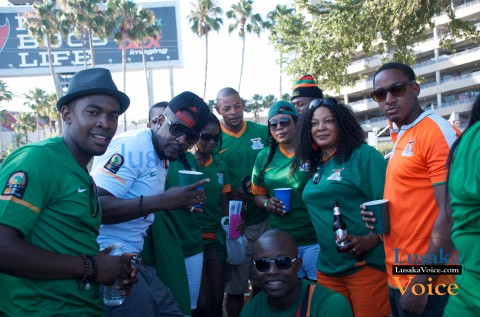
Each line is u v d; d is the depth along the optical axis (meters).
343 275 3.78
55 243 2.40
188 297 4.22
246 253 5.52
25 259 2.23
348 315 2.82
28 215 2.24
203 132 4.91
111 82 2.63
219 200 5.25
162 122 3.54
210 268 5.12
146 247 4.15
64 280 2.41
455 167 2.21
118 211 3.21
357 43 15.20
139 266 3.56
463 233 2.17
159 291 3.64
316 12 16.64
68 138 2.62
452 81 58.84
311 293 2.91
